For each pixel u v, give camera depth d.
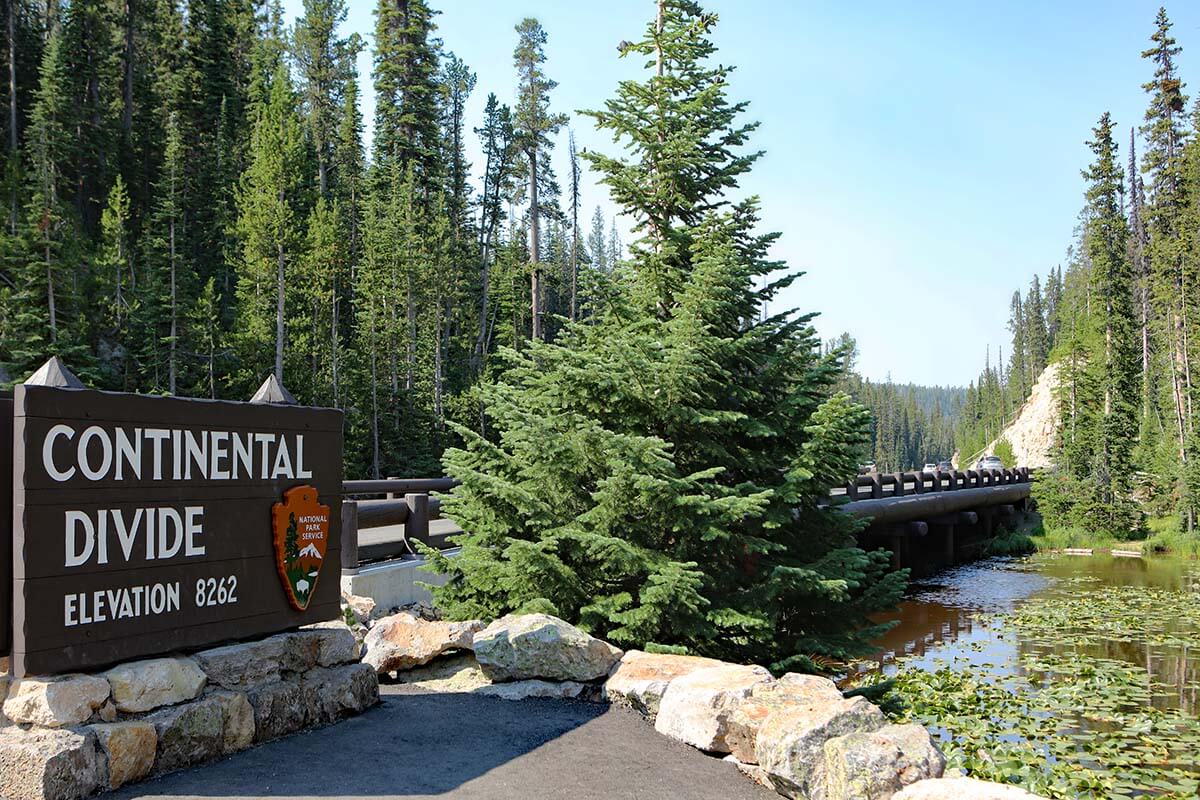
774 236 9.70
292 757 4.99
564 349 8.98
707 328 8.75
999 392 109.50
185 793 4.33
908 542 26.55
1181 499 40.16
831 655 9.03
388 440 42.25
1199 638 17.05
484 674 6.87
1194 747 9.77
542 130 47.16
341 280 48.97
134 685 4.55
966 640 16.91
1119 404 46.81
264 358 39.72
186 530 5.00
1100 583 25.73
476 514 8.92
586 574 8.64
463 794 4.49
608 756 5.20
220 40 57.28
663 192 10.17
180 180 45.47
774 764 4.75
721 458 9.08
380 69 52.56
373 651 7.19
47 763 4.02
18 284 33.59
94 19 49.59
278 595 5.66
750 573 9.02
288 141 42.69
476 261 63.25
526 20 46.59
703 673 5.99
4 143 46.09
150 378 35.78
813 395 9.37
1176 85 56.25
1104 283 52.19
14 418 4.24
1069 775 8.59
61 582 4.33
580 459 8.66
